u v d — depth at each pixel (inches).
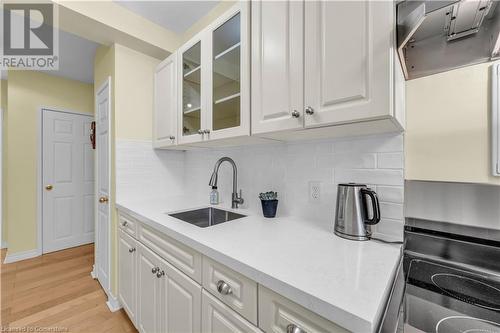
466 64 32.6
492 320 23.0
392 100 27.9
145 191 77.3
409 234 36.7
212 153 75.4
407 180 37.2
